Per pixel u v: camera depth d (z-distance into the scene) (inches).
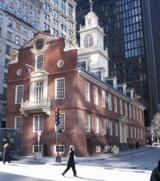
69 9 3622.0
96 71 1729.8
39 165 946.1
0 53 2362.2
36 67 1496.1
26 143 1439.5
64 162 1043.3
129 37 5012.3
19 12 2679.6
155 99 4660.4
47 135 1385.3
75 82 1365.7
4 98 2258.9
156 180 158.6
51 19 3181.6
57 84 1414.9
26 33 2723.9
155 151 1875.0
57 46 1455.5
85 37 2170.3
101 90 1651.1
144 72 4699.8
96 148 1475.1
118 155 1437.0
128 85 4800.7
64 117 1359.5
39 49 1505.9
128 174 694.5
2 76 2345.0
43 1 3063.5
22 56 1566.2
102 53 2078.0
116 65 5024.6
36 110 1409.9
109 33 5251.0
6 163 1007.6
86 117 1428.4
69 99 1363.2
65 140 1331.2
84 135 1362.0
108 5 5423.2
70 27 3577.8
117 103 1916.8
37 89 1464.1
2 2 2485.2
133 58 4867.1
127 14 5128.0
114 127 1793.8
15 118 1510.8
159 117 3659.0
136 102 2381.9
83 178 610.5
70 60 1398.9
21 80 1533.0
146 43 4830.2
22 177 625.0
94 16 2181.3
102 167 864.3
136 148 2073.1
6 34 2465.6
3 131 1208.8
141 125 2551.7
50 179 592.1
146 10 5083.7
